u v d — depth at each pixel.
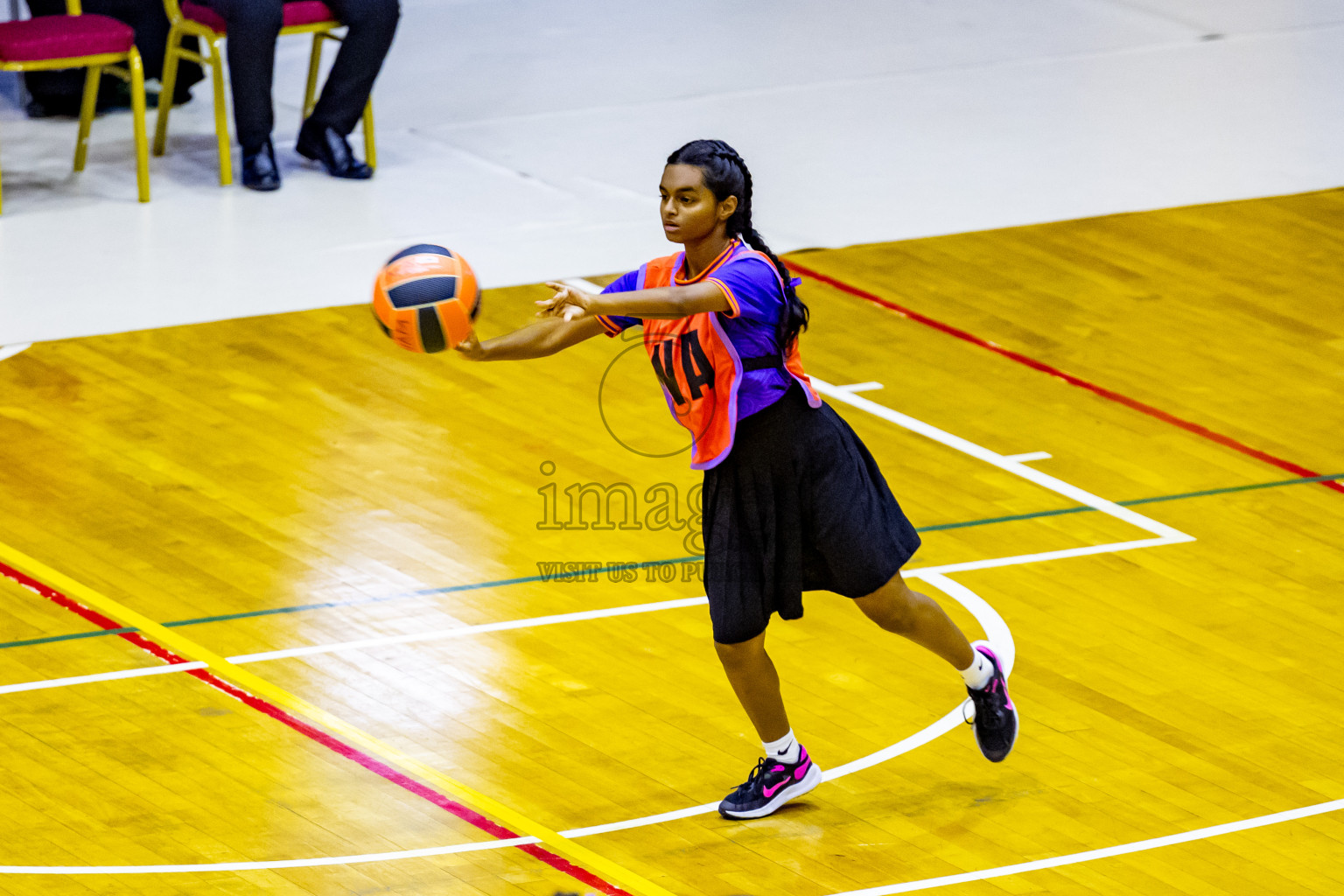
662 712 17.53
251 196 31.05
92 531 20.47
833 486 14.99
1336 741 17.17
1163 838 15.70
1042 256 29.30
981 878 15.14
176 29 31.84
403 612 19.11
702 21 42.66
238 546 20.28
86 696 17.45
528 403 23.84
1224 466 22.73
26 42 29.17
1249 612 19.45
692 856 15.39
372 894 14.73
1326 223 30.94
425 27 41.41
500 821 15.80
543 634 18.81
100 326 25.83
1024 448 23.05
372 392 24.06
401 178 32.19
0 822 15.54
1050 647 18.67
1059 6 44.09
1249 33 42.12
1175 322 26.97
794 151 34.00
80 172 31.84
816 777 16.11
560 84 37.69
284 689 17.69
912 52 40.41
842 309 27.06
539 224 30.19
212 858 15.14
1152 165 33.59
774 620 19.11
